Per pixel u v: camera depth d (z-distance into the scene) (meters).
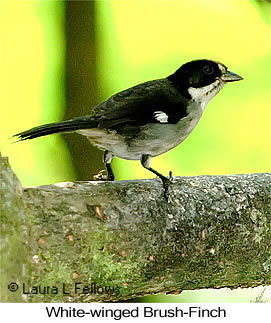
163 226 8.40
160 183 8.80
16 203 6.96
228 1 18.72
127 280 8.27
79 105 14.01
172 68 18.78
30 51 17.98
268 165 18.33
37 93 17.91
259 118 18.58
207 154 18.23
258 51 18.97
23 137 8.93
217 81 10.34
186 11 18.98
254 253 8.93
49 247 7.74
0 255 6.46
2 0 17.88
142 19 18.94
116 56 18.66
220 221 8.70
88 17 14.20
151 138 9.73
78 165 13.73
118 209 8.21
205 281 8.82
